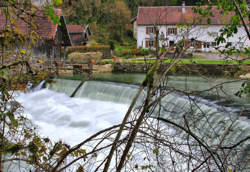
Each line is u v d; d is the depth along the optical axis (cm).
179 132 301
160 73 193
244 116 652
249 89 329
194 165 272
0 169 190
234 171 273
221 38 311
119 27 4638
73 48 2958
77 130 826
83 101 1173
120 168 201
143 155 343
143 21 2978
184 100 805
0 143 201
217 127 615
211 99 823
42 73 260
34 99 1094
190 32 221
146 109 188
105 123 890
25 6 225
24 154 227
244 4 295
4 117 228
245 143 529
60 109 1012
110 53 3070
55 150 237
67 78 1493
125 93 1130
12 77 239
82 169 247
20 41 247
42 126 840
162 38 214
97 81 1322
